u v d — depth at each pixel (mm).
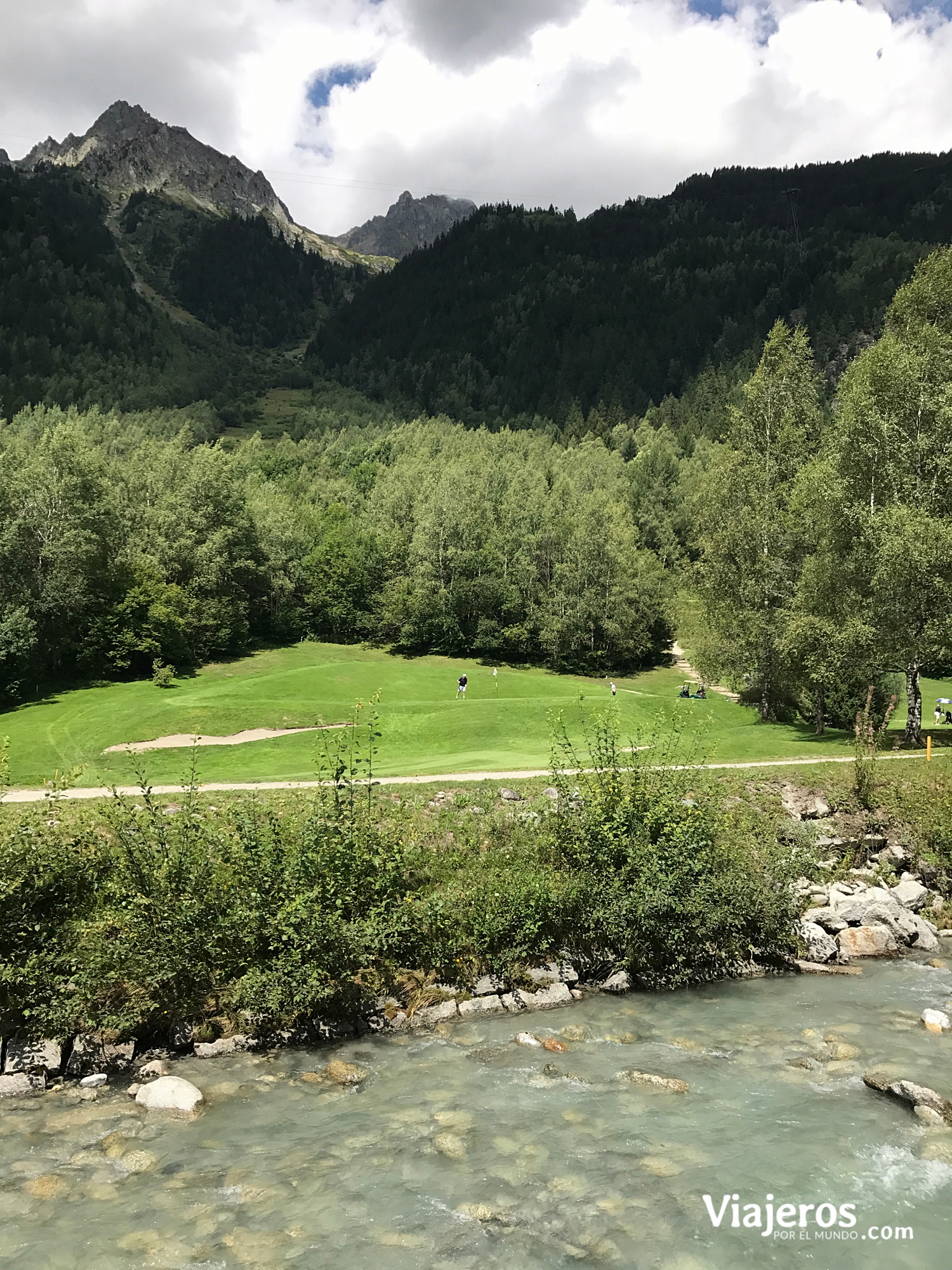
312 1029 14414
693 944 17250
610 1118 11445
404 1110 11734
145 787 15867
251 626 107188
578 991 16281
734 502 52500
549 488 146750
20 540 66812
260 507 114375
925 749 33812
